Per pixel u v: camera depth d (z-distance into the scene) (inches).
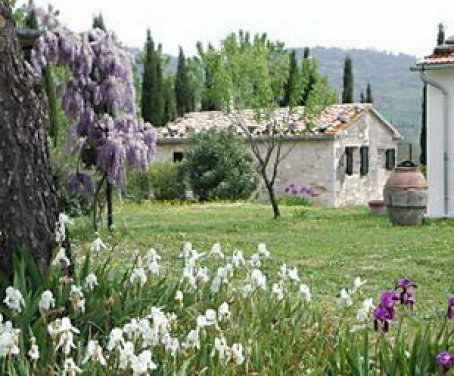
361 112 1389.0
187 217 911.0
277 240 654.5
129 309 198.4
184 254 229.0
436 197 802.2
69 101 652.1
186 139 1363.2
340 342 191.6
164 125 1662.2
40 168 213.0
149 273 220.1
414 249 582.2
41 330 171.3
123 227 719.7
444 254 554.3
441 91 794.2
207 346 174.4
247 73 957.2
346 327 211.8
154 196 1268.5
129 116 670.5
